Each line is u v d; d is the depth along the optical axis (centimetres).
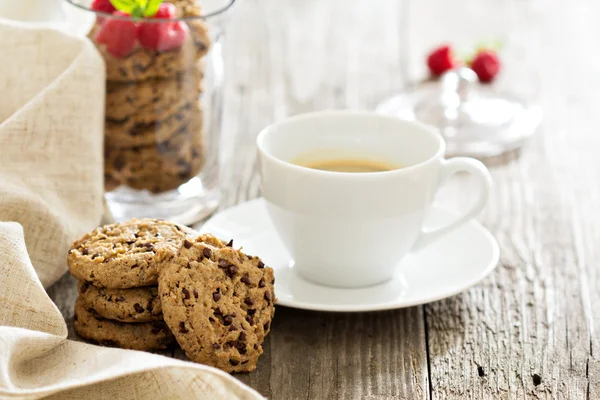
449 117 117
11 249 88
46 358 86
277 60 130
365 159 98
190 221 103
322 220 91
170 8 99
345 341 91
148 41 98
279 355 90
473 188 109
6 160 95
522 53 132
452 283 93
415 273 95
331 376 89
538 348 91
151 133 100
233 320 88
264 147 95
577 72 128
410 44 134
